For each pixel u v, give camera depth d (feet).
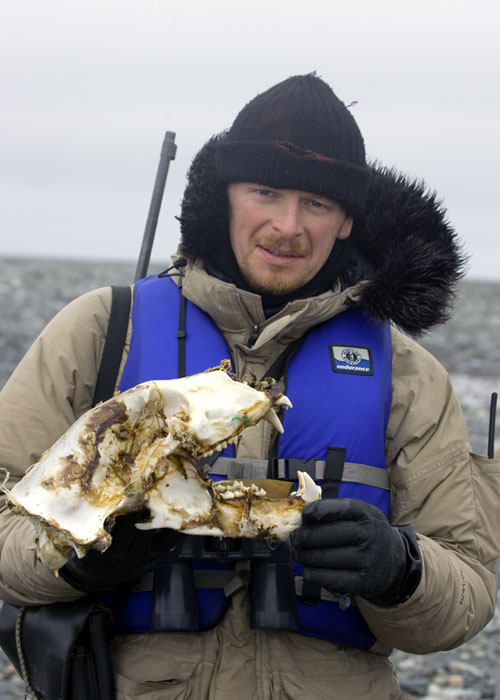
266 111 8.68
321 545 7.05
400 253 8.96
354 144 8.87
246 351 8.77
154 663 7.97
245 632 8.14
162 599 7.82
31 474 6.84
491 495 8.80
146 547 6.95
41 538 6.91
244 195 8.69
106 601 8.23
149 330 8.76
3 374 44.06
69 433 6.88
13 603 8.17
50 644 7.82
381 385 8.84
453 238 9.33
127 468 6.89
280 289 8.75
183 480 6.84
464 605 8.21
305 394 8.64
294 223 8.49
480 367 54.75
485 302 96.89
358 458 8.53
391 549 7.23
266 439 8.45
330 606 8.30
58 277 103.19
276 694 7.84
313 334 9.01
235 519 6.95
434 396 8.98
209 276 8.75
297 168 8.44
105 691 7.79
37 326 61.82
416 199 9.25
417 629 8.07
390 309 8.92
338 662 8.30
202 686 7.87
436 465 8.72
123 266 142.00
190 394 6.98
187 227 9.04
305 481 7.20
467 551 8.59
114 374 8.70
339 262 9.25
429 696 15.53
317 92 8.84
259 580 7.86
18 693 14.98
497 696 15.51
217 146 9.02
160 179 11.30
